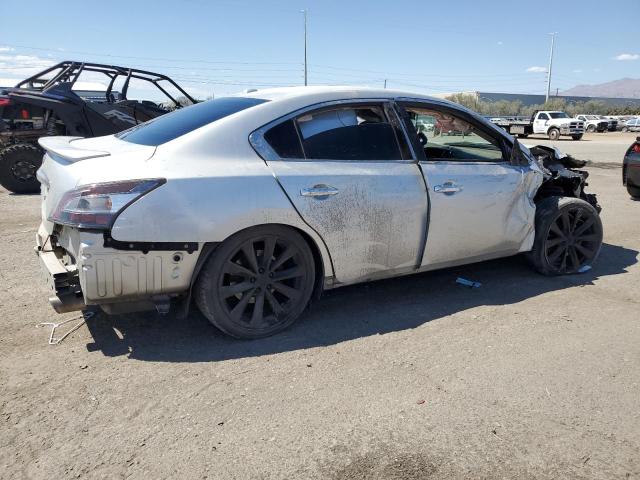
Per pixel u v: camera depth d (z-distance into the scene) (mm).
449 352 3459
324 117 3740
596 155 19422
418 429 2654
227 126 3439
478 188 4246
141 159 3244
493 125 4582
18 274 4777
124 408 2783
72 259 3295
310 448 2506
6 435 2557
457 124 4438
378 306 4207
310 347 3492
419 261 4098
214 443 2529
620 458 2473
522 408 2844
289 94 3756
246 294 3502
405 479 2324
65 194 3092
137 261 3068
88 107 9492
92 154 3359
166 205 3074
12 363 3207
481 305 4270
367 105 3916
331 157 3691
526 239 4738
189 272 3221
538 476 2352
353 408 2818
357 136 3830
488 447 2531
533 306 4266
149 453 2455
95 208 2959
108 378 3064
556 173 5043
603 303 4355
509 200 4477
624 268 5328
